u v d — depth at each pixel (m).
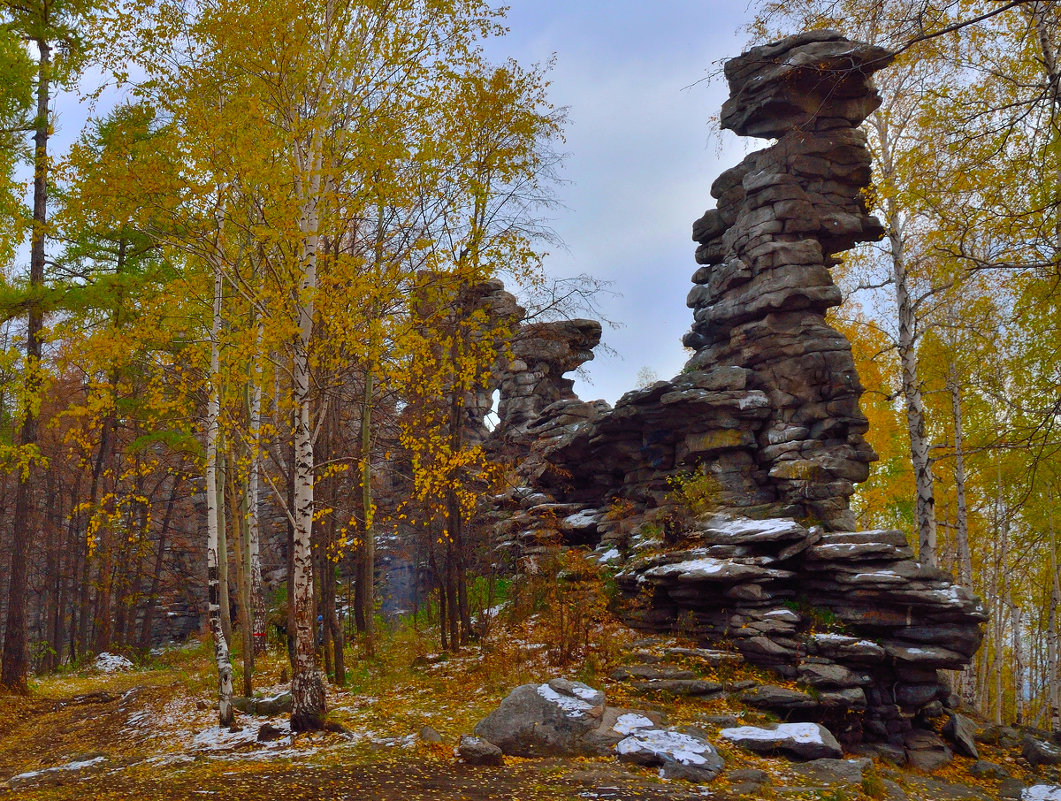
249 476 19.11
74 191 11.89
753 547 15.91
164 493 36.66
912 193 10.60
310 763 9.48
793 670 13.59
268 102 11.94
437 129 12.82
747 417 19.23
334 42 11.84
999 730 14.55
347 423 19.12
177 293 11.87
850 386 18.89
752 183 20.86
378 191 11.76
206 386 12.82
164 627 37.59
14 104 17.62
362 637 19.78
